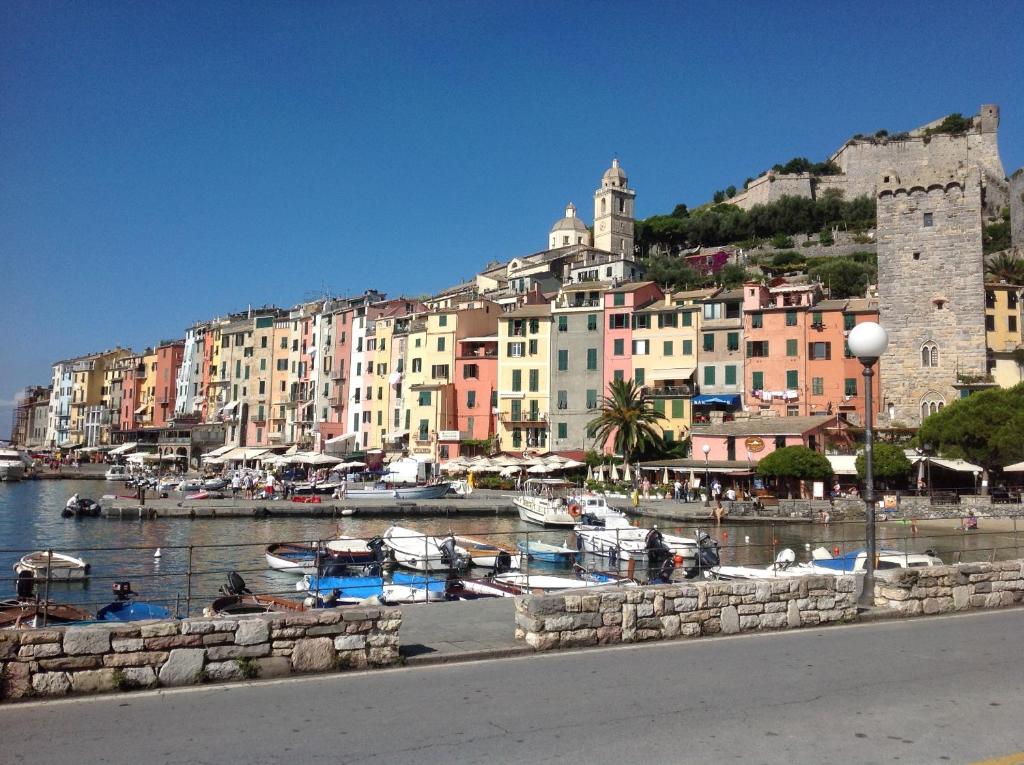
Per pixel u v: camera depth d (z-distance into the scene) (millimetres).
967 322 81500
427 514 69375
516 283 138875
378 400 115500
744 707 11016
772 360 87812
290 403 129875
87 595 33188
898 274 84188
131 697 10969
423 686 11859
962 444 69188
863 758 9125
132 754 8914
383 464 106688
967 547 46875
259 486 81875
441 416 104625
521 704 11023
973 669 13250
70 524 61375
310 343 129750
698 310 92125
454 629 15852
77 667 11055
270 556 40625
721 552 46594
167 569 40281
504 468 86438
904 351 83312
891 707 11094
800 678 12578
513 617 17203
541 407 98625
